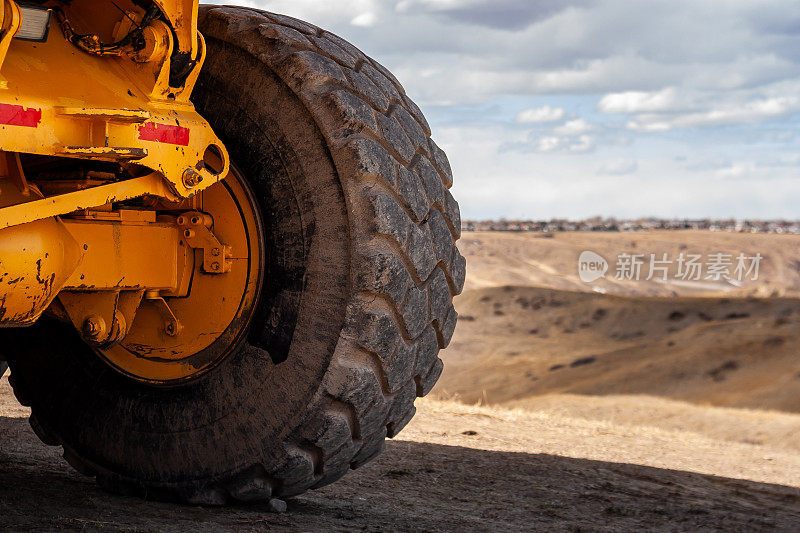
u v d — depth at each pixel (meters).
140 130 3.00
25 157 3.19
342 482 4.93
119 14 3.20
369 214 3.37
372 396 3.43
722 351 80.19
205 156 3.43
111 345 3.48
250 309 3.52
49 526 3.00
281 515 3.59
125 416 3.71
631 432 10.73
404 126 3.68
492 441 7.63
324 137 3.41
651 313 106.31
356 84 3.57
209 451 3.53
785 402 66.75
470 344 105.50
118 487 3.74
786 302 101.44
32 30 2.78
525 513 4.68
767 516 5.52
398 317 3.47
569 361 91.19
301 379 3.40
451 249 3.76
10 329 4.03
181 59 3.18
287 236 3.48
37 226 2.91
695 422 44.09
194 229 3.57
